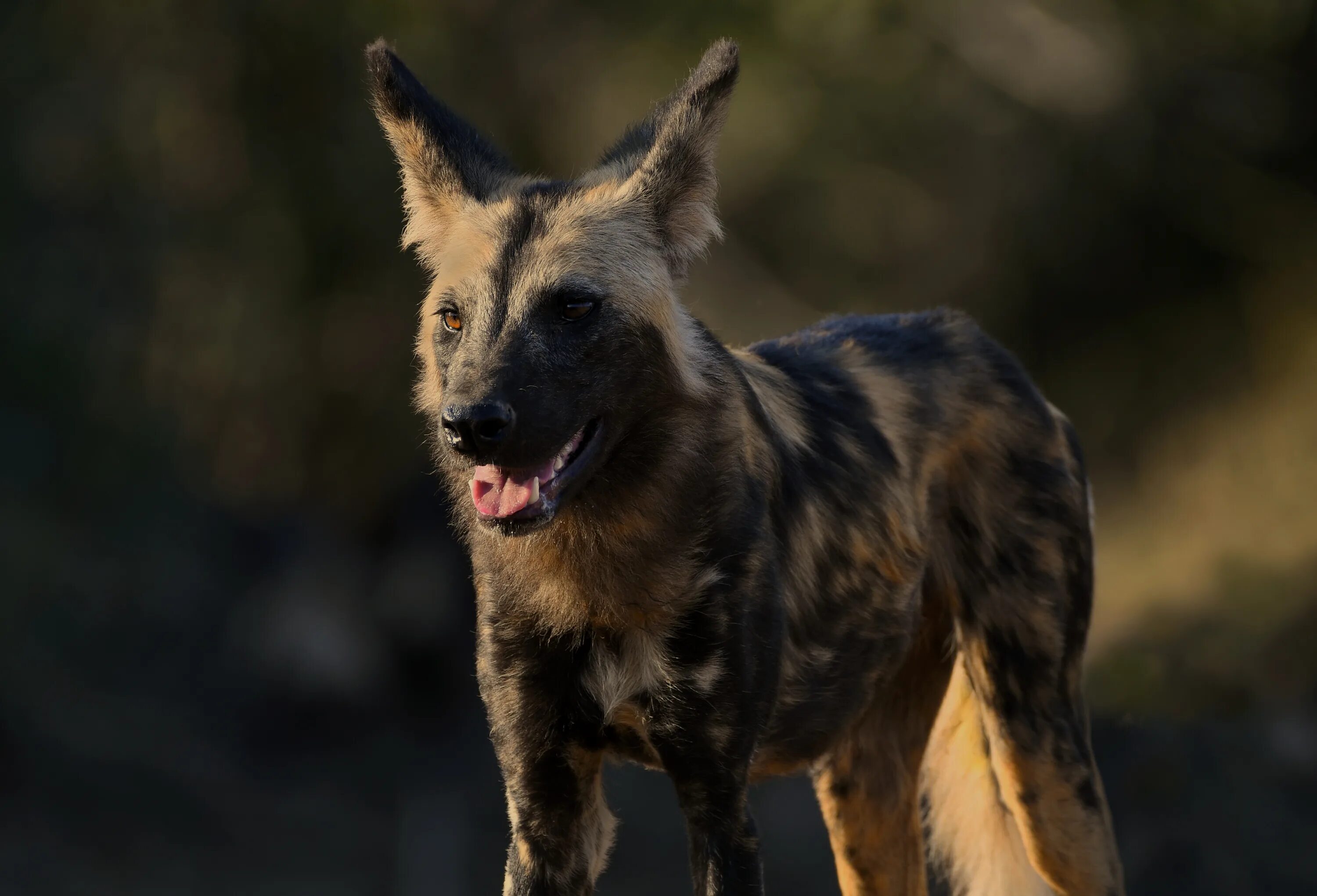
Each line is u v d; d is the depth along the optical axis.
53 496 36.91
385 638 30.25
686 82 11.01
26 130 31.94
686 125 10.80
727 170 36.06
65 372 33.31
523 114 31.59
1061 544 12.96
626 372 10.28
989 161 41.34
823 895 25.78
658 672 10.44
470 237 10.66
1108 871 12.65
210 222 30.30
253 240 29.86
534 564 10.43
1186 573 34.59
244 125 29.53
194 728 36.28
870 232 39.28
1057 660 12.84
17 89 32.03
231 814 33.47
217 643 37.84
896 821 13.11
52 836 32.75
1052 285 44.47
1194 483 38.62
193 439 33.50
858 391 12.52
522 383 9.86
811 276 39.22
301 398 30.30
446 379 10.30
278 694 34.41
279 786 34.31
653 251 10.73
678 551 10.31
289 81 29.25
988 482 12.95
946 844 13.41
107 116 30.95
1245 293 43.25
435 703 29.95
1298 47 43.78
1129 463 42.25
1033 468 13.01
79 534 38.09
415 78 11.58
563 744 10.75
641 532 10.30
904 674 13.26
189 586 39.09
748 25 33.84
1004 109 40.97
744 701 10.52
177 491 36.84
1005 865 13.10
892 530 12.19
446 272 10.63
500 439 9.66
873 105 36.78
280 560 35.88
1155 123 43.03
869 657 12.12
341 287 29.58
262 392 30.58
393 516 30.12
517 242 10.41
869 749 13.06
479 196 11.06
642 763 11.18
